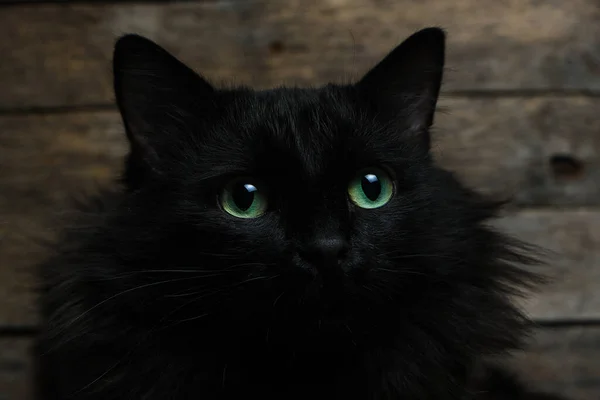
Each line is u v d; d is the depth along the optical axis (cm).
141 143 35
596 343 44
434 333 35
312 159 33
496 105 44
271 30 45
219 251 32
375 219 33
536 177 44
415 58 36
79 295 35
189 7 44
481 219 37
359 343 34
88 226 36
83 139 44
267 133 33
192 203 33
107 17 44
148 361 34
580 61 44
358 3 44
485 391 38
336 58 45
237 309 33
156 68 35
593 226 44
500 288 37
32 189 44
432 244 34
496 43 44
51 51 44
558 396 42
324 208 32
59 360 36
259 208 33
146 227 34
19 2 44
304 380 34
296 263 31
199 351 34
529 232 44
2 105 44
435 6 45
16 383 44
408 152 35
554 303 44
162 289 33
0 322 44
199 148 34
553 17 44
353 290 32
